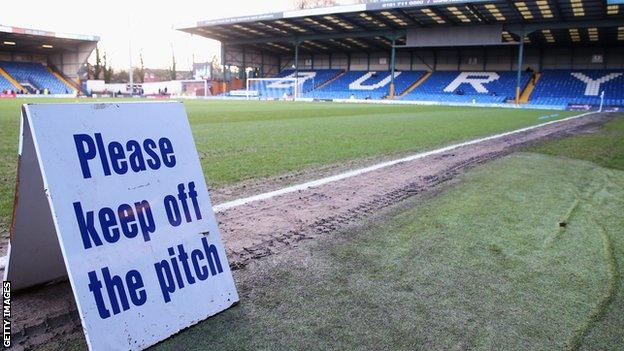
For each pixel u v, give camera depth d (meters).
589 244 3.37
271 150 8.18
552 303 2.45
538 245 3.34
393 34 40.03
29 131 2.04
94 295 1.86
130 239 2.05
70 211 1.87
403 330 2.17
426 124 15.20
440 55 46.16
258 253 3.13
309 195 4.88
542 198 4.77
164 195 2.24
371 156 7.77
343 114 20.09
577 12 29.30
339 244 3.33
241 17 38.06
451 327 2.20
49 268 2.51
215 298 2.30
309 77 50.56
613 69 38.25
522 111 27.27
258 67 53.03
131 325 1.94
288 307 2.38
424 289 2.60
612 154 8.32
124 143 2.14
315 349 2.01
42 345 2.03
